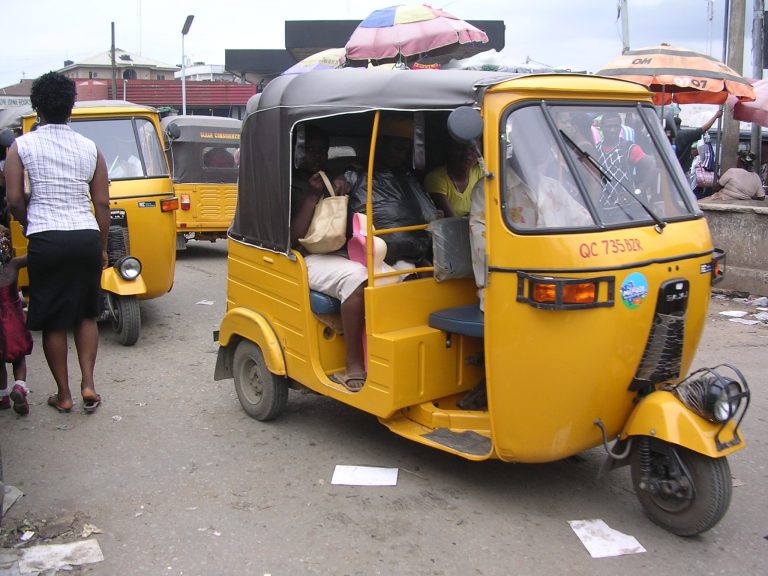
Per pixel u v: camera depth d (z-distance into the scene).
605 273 3.42
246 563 3.47
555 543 3.65
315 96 4.39
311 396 5.81
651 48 10.15
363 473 4.39
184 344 7.33
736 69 11.46
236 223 5.39
